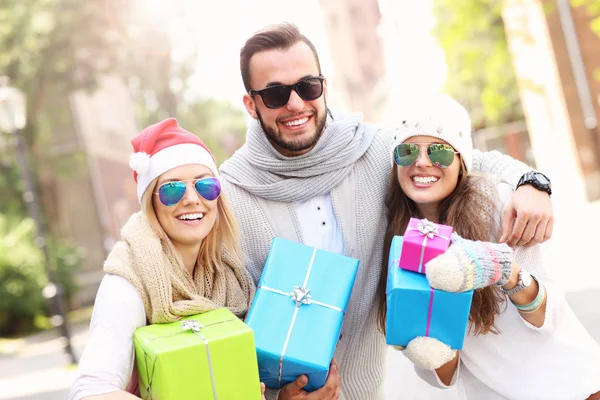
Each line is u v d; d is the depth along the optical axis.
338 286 2.82
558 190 19.30
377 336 3.46
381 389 3.60
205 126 32.44
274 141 3.29
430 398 5.43
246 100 3.38
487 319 2.80
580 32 18.27
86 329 17.47
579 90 18.41
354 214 3.35
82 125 26.05
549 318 2.75
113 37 24.50
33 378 11.30
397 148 3.03
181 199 2.73
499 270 2.45
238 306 2.93
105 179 28.45
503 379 2.90
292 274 2.84
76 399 2.41
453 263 2.39
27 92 23.16
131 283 2.62
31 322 19.47
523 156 27.08
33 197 13.32
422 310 2.51
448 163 2.94
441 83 29.56
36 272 19.33
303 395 2.80
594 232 12.78
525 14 19.20
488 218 2.96
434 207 3.16
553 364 2.83
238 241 3.00
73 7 23.17
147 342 2.42
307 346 2.68
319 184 3.32
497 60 24.31
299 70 3.16
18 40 22.56
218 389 2.37
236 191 3.35
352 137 3.40
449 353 2.53
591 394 2.80
